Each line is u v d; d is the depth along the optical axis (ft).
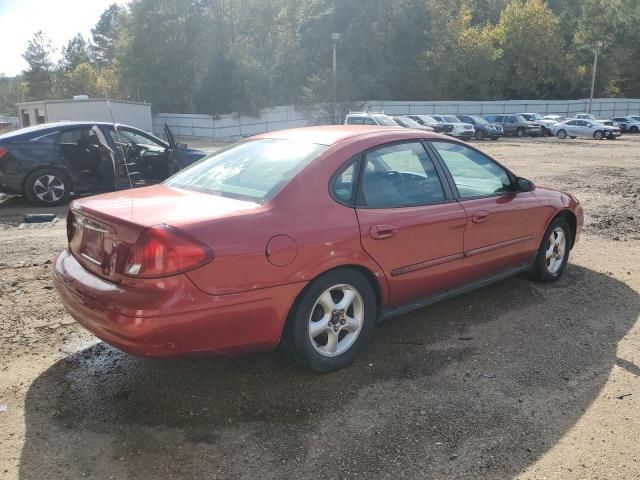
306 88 151.43
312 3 165.68
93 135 31.76
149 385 11.62
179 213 10.49
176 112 159.02
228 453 9.43
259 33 164.45
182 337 9.82
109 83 179.42
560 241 17.79
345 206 11.86
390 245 12.36
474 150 15.30
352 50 172.86
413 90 184.65
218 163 13.62
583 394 11.26
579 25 206.80
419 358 12.79
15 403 10.91
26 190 30.99
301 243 10.89
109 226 10.40
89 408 10.76
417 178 13.60
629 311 15.55
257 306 10.45
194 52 157.79
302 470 9.02
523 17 194.59
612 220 28.19
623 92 210.38
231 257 10.07
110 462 9.20
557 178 46.06
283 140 13.43
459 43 186.80
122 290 9.93
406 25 181.16
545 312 15.44
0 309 15.62
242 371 12.16
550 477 8.86
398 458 9.31
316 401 10.99
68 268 11.62
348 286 11.91
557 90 201.77
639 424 10.23
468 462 9.21
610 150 82.53
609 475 8.89
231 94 146.61
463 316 15.19
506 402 10.96
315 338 11.79
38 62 255.09
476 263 14.64
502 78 195.31
